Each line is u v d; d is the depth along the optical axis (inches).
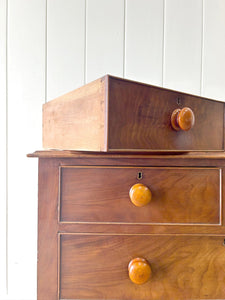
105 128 16.3
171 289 18.7
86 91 18.9
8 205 33.6
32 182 33.9
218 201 18.7
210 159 18.6
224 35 34.8
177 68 34.9
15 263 33.7
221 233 18.6
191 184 18.6
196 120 22.3
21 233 33.8
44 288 18.3
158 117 19.1
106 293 18.5
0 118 33.2
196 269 18.7
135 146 17.7
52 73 33.7
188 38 34.7
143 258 18.4
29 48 33.4
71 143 21.3
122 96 16.9
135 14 34.3
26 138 33.6
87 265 18.4
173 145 20.4
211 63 35.0
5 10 32.9
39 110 33.7
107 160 18.3
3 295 33.4
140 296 18.6
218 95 35.0
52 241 18.3
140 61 34.5
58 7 33.6
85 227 18.4
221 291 18.7
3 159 33.3
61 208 18.3
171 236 18.6
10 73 33.2
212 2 34.6
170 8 34.6
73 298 18.4
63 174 18.3
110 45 34.2
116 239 18.5
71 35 33.8
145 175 18.5
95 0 33.9
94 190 18.3
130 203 18.5
